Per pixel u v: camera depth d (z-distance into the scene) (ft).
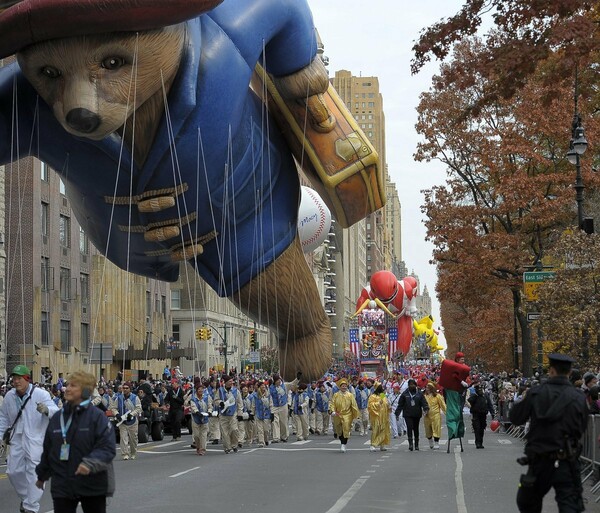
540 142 144.97
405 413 91.66
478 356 306.14
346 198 108.17
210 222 95.09
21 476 42.70
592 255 97.45
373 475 65.21
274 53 96.17
